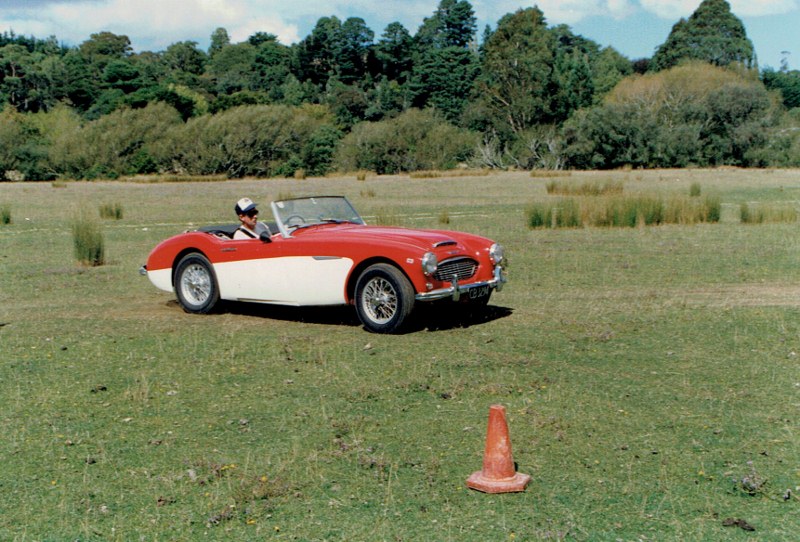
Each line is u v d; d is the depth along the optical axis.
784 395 6.18
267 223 10.05
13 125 60.06
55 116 79.00
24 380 6.94
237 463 5.01
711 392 6.28
